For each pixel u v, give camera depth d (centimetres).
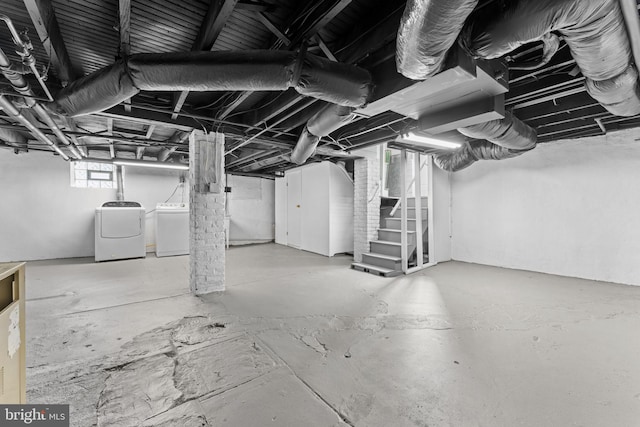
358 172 564
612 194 398
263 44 228
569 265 436
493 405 157
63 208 588
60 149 455
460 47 159
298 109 299
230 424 143
